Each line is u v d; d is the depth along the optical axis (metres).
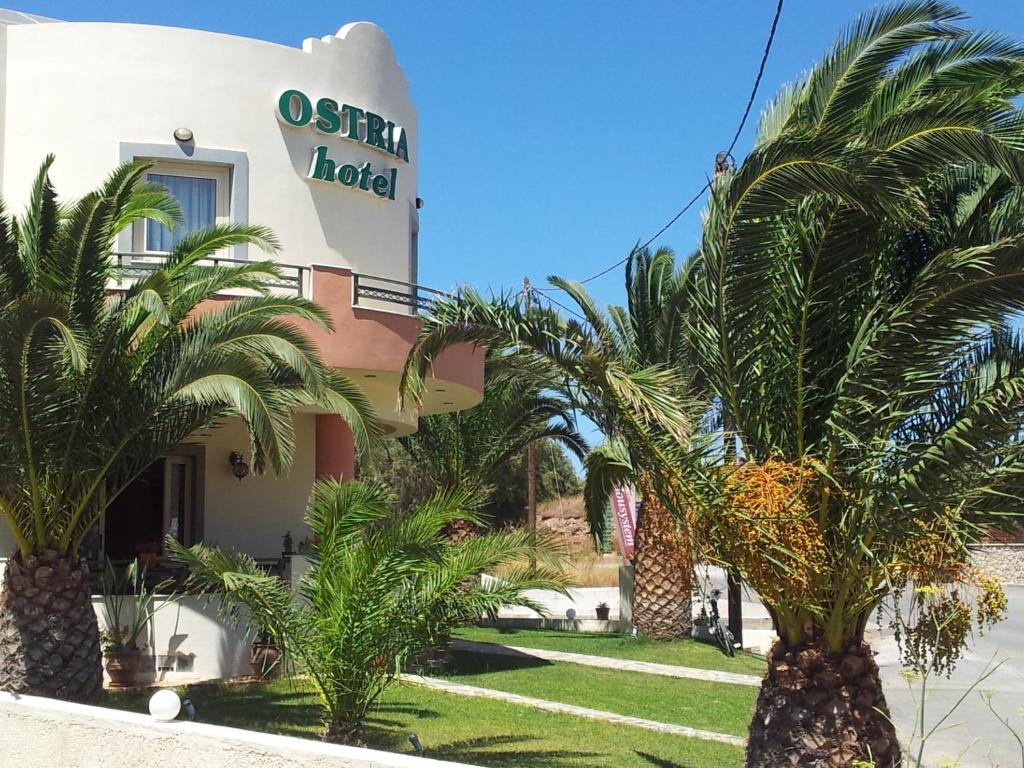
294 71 17.73
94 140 16.55
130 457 11.63
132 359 10.91
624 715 13.48
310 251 17.66
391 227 19.12
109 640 13.37
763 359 8.20
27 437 10.34
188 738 6.73
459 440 21.64
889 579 7.88
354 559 9.03
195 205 17.02
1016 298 7.20
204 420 11.74
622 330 20.17
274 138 17.44
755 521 7.80
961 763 11.33
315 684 9.20
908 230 8.09
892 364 7.62
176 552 9.87
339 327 15.60
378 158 19.02
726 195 7.57
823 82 8.05
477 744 10.93
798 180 7.08
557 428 22.92
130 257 15.68
